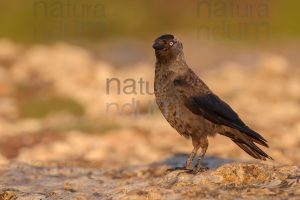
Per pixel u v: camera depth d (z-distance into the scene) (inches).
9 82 899.4
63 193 397.7
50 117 763.4
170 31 1406.3
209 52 1221.7
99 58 1148.5
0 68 1007.0
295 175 364.5
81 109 773.9
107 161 538.6
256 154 400.2
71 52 1118.4
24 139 649.6
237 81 956.6
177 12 1433.3
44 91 865.5
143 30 1393.9
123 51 1202.6
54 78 925.8
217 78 992.9
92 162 530.0
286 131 669.3
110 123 701.3
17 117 772.0
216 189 349.1
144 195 346.3
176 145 617.6
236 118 396.2
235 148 574.9
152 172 470.9
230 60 1171.3
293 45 1317.7
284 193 337.4
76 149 594.9
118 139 648.4
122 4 1403.8
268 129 685.3
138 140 647.1
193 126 397.1
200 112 394.6
